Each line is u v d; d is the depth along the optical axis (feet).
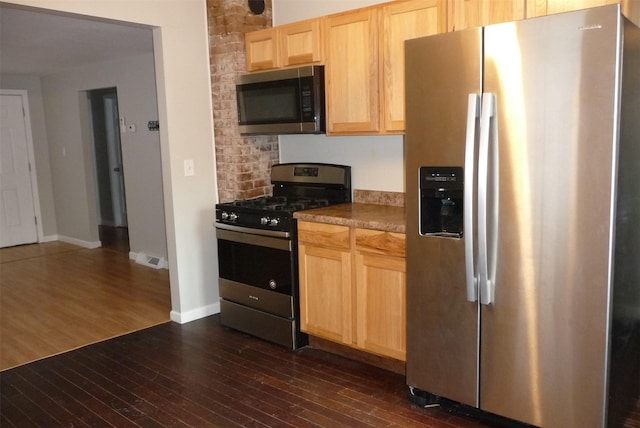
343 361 10.40
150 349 11.24
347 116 10.45
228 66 12.26
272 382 9.55
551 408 7.00
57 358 10.92
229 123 12.50
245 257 11.54
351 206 11.32
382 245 9.09
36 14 11.83
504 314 7.19
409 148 7.90
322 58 10.71
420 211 7.90
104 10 10.59
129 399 9.08
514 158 6.79
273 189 13.23
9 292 15.69
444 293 7.80
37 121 22.82
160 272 17.71
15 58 17.87
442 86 7.39
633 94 6.83
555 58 6.36
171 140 12.11
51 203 23.56
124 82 18.48
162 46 11.75
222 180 13.01
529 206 6.76
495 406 7.52
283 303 10.93
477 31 6.95
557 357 6.84
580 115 6.27
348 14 10.08
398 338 9.16
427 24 8.95
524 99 6.63
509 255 7.01
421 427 7.91
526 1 7.82
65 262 19.40
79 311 13.84
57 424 8.34
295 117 11.08
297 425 8.09
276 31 11.49
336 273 9.95
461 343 7.72
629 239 7.20
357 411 8.45
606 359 6.48
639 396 8.59
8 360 10.89
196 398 9.04
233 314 12.11
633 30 6.65
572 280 6.57
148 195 18.43
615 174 6.18
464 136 7.29
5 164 22.07
